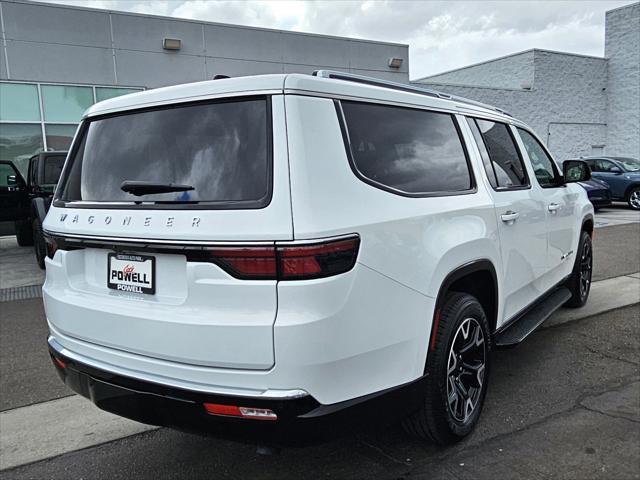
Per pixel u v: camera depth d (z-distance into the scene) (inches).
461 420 114.7
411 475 105.0
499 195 132.1
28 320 225.6
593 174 659.4
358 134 94.0
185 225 83.7
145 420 91.4
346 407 83.4
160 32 542.9
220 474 108.6
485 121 140.5
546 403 134.3
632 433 118.1
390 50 680.4
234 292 79.9
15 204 401.7
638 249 354.0
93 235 95.6
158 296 88.7
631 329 190.1
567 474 103.5
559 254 179.8
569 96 924.0
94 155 104.5
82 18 510.3
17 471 112.1
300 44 617.6
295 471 108.3
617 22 949.2
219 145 87.5
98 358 96.0
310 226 78.2
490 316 130.1
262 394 79.2
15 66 489.4
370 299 86.0
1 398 149.2
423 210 100.7
